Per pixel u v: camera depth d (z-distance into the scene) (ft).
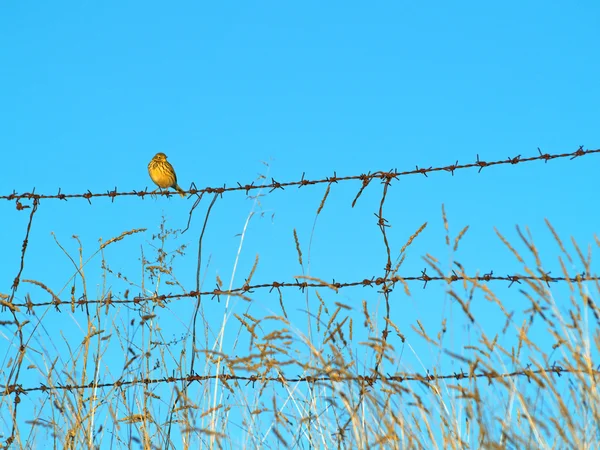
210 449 29.25
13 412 32.17
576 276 28.27
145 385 32.55
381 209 39.40
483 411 26.43
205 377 31.94
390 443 26.96
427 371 29.94
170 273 36.91
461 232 30.04
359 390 29.04
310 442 28.86
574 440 24.98
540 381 26.14
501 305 28.14
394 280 35.94
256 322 31.63
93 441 31.24
